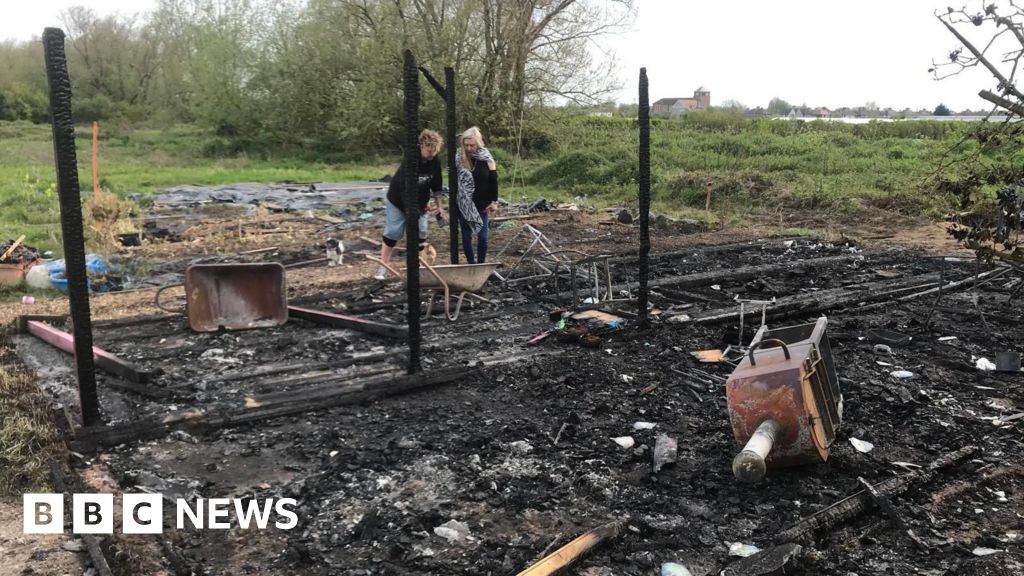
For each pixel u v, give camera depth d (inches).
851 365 240.4
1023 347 258.8
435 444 180.9
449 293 304.3
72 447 176.7
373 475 165.2
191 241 515.8
